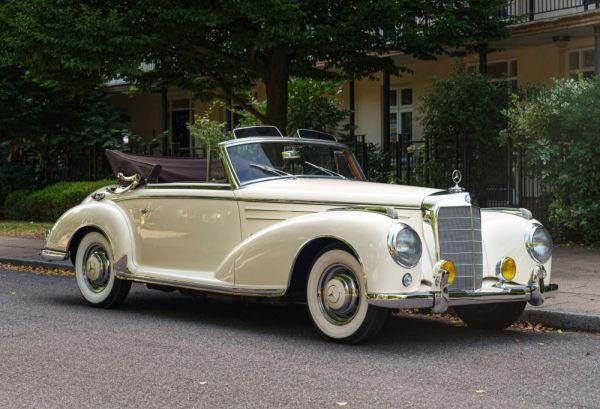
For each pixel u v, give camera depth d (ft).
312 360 21.01
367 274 21.58
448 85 54.39
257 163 26.63
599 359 21.25
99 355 21.62
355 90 79.66
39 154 82.58
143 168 28.55
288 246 23.29
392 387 18.25
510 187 48.16
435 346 22.91
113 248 28.86
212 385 18.49
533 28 57.11
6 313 28.58
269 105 48.26
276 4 39.40
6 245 52.13
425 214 22.89
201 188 26.68
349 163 29.01
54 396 17.63
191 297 33.04
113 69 41.24
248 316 28.32
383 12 41.63
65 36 40.04
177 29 42.47
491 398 17.35
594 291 29.94
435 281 21.74
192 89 54.08
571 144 43.24
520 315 25.21
